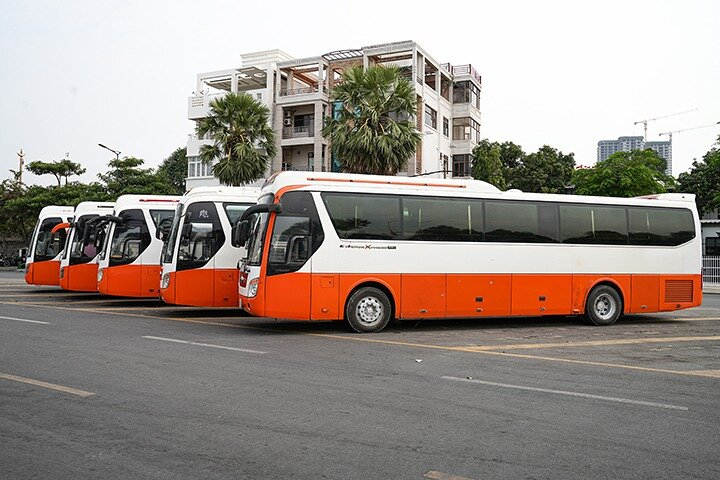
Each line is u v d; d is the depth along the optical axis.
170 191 43.66
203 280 15.29
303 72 45.16
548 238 14.21
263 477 4.52
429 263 13.17
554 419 6.17
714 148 43.41
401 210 13.11
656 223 15.20
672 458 5.07
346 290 12.52
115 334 11.70
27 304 17.89
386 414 6.25
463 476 4.61
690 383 7.97
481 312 13.51
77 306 17.81
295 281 12.23
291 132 43.50
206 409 6.33
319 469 4.70
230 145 31.73
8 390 7.03
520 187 48.34
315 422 5.93
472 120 47.09
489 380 7.96
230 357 9.34
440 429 5.78
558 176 49.31
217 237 15.52
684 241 15.40
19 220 44.88
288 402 6.65
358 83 28.19
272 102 43.31
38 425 5.74
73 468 4.67
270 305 12.06
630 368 8.97
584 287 14.40
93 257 19.88
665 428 5.91
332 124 29.06
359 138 27.17
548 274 14.12
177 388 7.21
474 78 47.47
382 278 12.80
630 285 14.79
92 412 6.17
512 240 13.90
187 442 5.30
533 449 5.25
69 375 7.84
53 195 42.53
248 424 5.84
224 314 16.22
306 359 9.28
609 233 14.72
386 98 28.00
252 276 12.27
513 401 6.87
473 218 13.66
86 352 9.57
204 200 15.66
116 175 42.50
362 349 10.36
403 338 11.91
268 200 12.88
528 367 8.94
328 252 12.48
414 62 39.22
